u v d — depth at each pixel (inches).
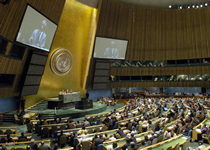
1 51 505.0
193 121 469.7
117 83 1144.2
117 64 1125.1
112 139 325.7
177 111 620.7
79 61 1018.7
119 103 1094.4
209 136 369.7
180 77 1145.4
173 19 1081.4
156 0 1032.8
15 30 529.0
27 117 595.2
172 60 1137.4
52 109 738.2
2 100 665.0
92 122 574.9
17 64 594.6
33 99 788.6
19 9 502.9
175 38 1102.4
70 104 789.9
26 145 318.0
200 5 1026.1
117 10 979.9
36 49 673.0
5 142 349.1
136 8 1032.8
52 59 865.5
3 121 617.6
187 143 296.8
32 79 690.8
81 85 1053.2
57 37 875.4
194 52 1079.6
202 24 1036.5
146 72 1157.1
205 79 1095.6
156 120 502.6
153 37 1115.3
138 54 1131.3
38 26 629.3
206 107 704.4
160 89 1343.5
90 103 781.3
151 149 264.2
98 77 1044.5
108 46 1019.9
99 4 921.5
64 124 473.1
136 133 383.9
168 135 337.7
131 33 1085.1
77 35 969.5
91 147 332.8
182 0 1033.5
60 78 932.6
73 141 349.7
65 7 861.2
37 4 571.5
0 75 570.9
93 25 991.6
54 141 421.1
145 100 933.2
